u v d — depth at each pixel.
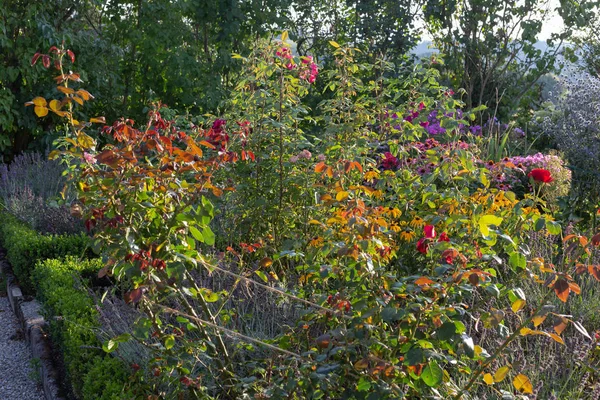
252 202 3.96
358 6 10.48
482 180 3.14
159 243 2.33
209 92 10.05
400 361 2.19
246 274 2.75
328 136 4.05
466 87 10.14
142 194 2.33
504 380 2.76
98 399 2.84
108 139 9.52
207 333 2.62
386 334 2.19
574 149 6.43
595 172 6.07
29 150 9.65
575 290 1.91
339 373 2.18
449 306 2.04
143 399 2.77
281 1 10.71
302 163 4.06
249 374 2.70
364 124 4.59
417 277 2.18
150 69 10.38
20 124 9.39
